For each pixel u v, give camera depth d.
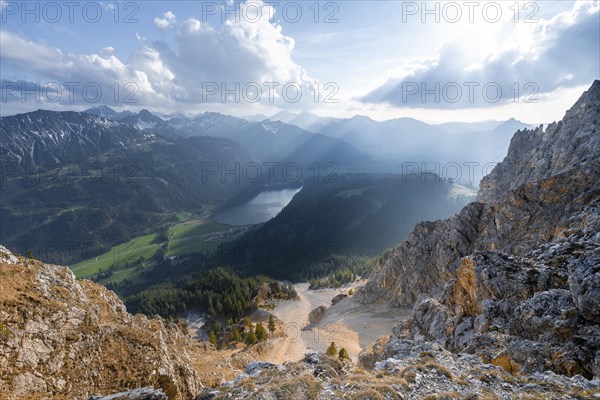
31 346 25.62
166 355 33.44
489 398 19.80
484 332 35.28
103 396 24.50
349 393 20.92
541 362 25.06
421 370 24.08
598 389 19.89
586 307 26.31
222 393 23.09
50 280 32.94
